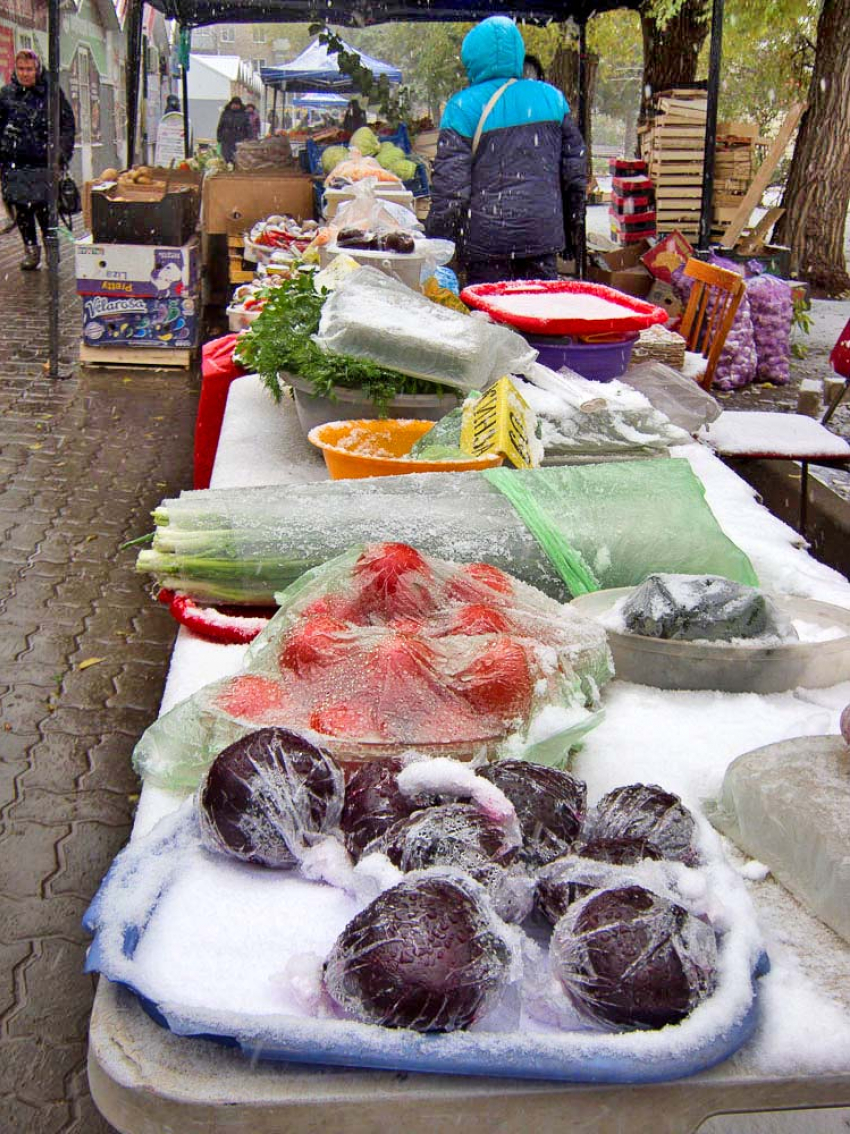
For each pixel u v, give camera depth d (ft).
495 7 37.52
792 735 5.74
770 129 85.15
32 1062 7.73
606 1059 3.54
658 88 47.98
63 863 9.82
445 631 5.87
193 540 7.20
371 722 5.16
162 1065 3.60
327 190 24.07
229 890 4.43
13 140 42.14
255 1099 3.50
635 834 4.50
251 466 10.50
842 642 6.30
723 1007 3.71
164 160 45.34
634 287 33.04
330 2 39.11
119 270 28.30
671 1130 3.71
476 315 12.55
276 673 5.60
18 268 45.16
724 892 4.29
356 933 3.72
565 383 11.32
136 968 3.80
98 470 20.85
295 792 4.47
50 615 14.76
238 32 183.11
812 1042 3.80
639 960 3.67
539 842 4.45
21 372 28.09
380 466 8.65
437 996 3.55
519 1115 3.60
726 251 31.14
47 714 12.30
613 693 6.28
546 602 6.37
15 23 72.49
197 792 4.72
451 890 3.80
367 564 6.18
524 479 7.74
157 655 13.79
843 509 15.48
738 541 8.42
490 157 22.50
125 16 34.71
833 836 4.45
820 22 44.93
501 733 5.18
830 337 37.11
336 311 10.48
